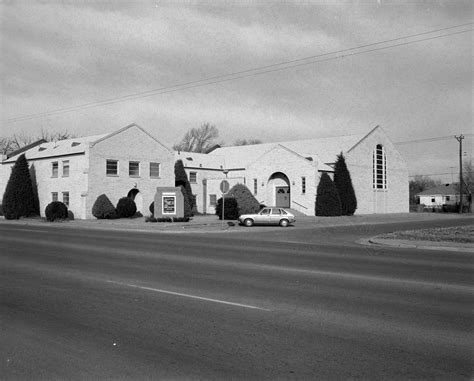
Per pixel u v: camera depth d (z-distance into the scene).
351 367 5.18
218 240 22.05
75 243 19.12
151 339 6.17
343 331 6.56
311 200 45.06
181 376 4.93
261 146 61.06
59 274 11.34
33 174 46.66
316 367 5.18
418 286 10.09
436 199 100.00
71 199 42.00
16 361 5.38
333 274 11.68
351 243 21.22
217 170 56.38
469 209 72.12
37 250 16.39
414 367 5.18
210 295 8.97
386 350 5.74
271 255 15.80
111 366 5.21
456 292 9.44
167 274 11.45
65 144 46.91
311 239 23.23
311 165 45.12
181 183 49.69
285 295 9.02
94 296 8.84
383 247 19.44
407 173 60.56
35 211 44.06
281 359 5.42
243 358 5.46
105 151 41.50
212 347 5.85
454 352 5.68
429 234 24.05
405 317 7.36
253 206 39.34
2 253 15.47
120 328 6.68
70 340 6.13
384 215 51.94
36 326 6.78
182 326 6.78
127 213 40.59
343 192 46.59
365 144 53.06
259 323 6.96
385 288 9.84
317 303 8.33
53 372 5.06
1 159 50.78
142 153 44.56
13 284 10.02
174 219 35.69
